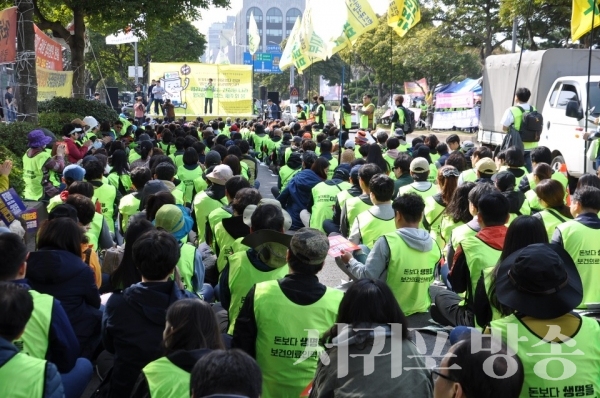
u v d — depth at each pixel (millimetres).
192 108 34750
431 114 43844
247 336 4215
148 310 4137
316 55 16844
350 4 14930
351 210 7848
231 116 35125
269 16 148000
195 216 8219
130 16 21938
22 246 4250
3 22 14617
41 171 10680
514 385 2600
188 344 3322
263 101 47375
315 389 3473
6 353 3340
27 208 8805
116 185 10281
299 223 9695
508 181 7520
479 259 5543
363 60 51906
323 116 23625
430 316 6363
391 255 5855
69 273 4902
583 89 13875
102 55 54406
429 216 7926
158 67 34469
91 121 15305
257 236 4922
